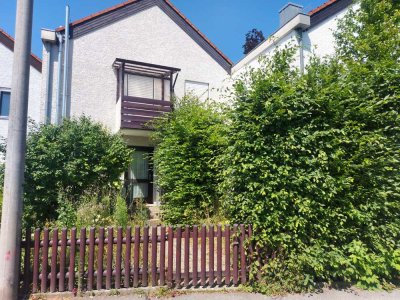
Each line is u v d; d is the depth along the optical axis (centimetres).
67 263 400
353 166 411
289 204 404
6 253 351
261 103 420
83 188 717
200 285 407
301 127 416
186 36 1162
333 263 397
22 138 374
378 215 429
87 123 795
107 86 1009
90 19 1014
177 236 408
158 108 997
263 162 403
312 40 895
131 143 1044
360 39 586
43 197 652
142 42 1083
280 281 403
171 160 717
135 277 391
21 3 387
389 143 427
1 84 1123
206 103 899
